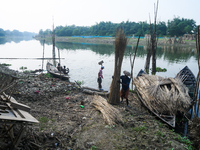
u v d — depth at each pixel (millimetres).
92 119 6500
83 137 5250
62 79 13570
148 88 9078
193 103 7527
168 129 6441
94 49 44312
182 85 9398
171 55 32625
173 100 7723
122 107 8133
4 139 4234
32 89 9594
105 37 92500
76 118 6512
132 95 10406
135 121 6660
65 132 5430
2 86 5066
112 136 5426
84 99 8852
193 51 40281
